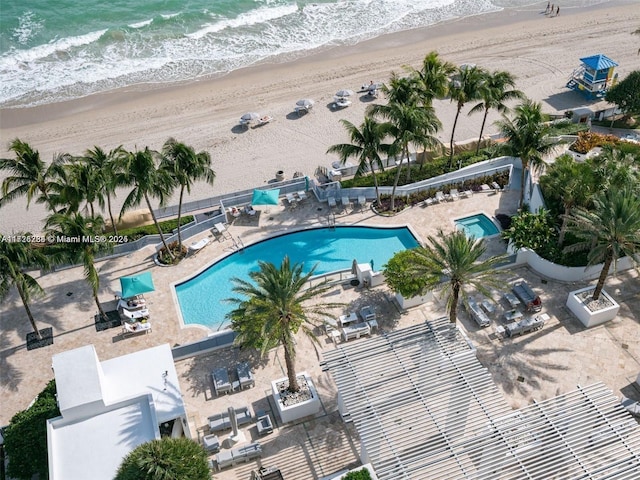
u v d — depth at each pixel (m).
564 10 86.06
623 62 70.25
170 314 40.25
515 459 26.06
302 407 32.41
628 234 33.94
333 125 61.59
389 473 26.03
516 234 41.53
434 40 78.94
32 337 39.00
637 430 26.95
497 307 38.78
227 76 72.25
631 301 38.78
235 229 47.34
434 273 34.12
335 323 38.34
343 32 82.25
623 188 37.12
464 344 31.67
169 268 43.91
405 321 38.31
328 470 30.36
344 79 70.12
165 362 32.41
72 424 29.03
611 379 34.16
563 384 34.00
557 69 69.81
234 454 30.47
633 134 57.00
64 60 76.19
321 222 47.53
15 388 35.88
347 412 31.83
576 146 50.19
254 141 59.78
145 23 83.56
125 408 29.62
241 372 34.78
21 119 65.19
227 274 43.66
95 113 65.75
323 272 43.22
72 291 42.56
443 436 27.38
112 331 39.19
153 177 39.59
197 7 88.12
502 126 43.84
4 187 42.09
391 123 45.06
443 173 52.25
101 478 26.95
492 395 29.28
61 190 41.69
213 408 33.66
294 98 66.81
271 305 30.33
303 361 36.09
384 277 40.12
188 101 67.25
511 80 50.06
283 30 82.88
